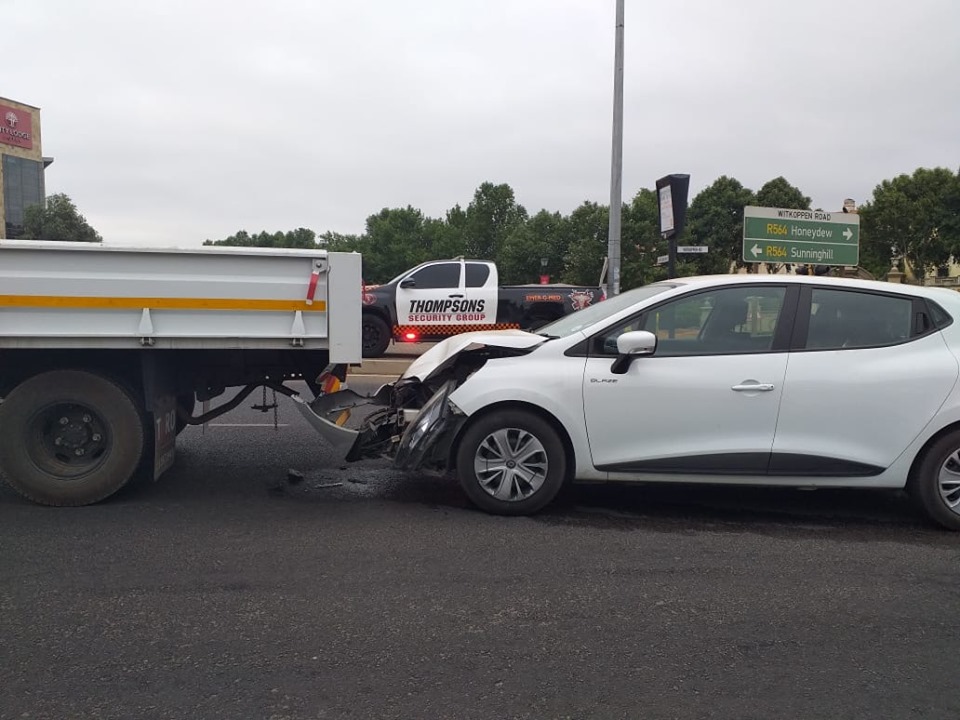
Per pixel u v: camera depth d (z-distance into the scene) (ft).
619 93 48.34
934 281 144.66
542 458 17.76
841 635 12.30
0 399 18.42
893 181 141.08
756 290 18.15
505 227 225.97
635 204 151.02
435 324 53.67
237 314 17.78
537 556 15.47
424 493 19.93
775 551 16.11
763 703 10.25
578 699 10.27
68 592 13.30
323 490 20.15
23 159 214.48
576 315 20.31
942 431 17.51
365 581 14.02
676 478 17.72
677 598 13.60
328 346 18.16
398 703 10.10
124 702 9.98
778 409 17.40
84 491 18.04
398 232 240.53
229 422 29.58
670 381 17.42
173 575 14.12
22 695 10.09
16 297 16.88
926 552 16.22
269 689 10.37
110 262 17.19
